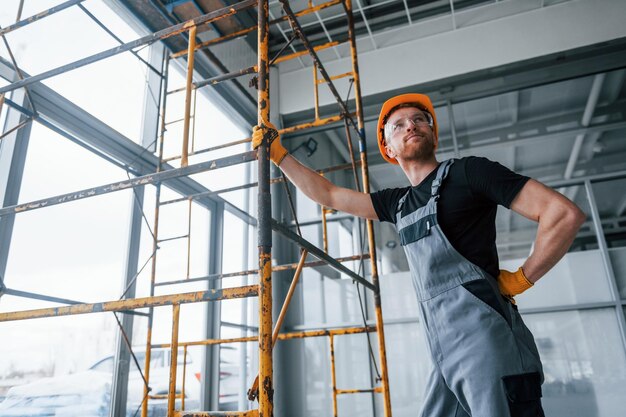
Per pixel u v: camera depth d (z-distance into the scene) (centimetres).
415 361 354
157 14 244
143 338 301
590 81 385
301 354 389
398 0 416
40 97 243
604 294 328
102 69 290
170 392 117
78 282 257
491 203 103
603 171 357
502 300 96
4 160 224
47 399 231
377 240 395
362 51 446
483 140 396
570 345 326
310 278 407
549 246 89
